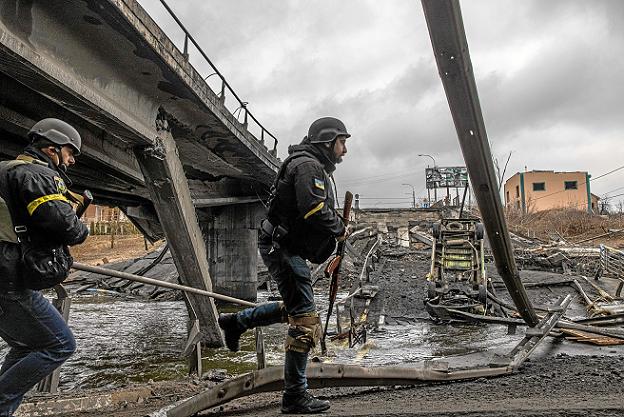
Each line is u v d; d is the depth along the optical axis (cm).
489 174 506
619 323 1084
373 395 458
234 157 1495
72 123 912
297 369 341
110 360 1020
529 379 541
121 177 1281
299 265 339
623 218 4512
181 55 887
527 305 786
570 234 4344
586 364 656
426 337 1156
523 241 3378
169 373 911
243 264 2298
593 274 2111
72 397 471
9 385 303
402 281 1816
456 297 1407
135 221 1936
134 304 2044
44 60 622
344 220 349
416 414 328
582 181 5647
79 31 700
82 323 1527
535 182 5672
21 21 594
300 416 330
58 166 318
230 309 2072
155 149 973
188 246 1092
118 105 844
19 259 279
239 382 358
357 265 2655
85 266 427
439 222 1581
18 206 281
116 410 457
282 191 331
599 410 334
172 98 993
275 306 379
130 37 731
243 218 2306
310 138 346
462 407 360
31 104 812
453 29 342
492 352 959
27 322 297
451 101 414
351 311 1151
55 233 284
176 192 1044
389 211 4428
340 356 956
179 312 1798
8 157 953
